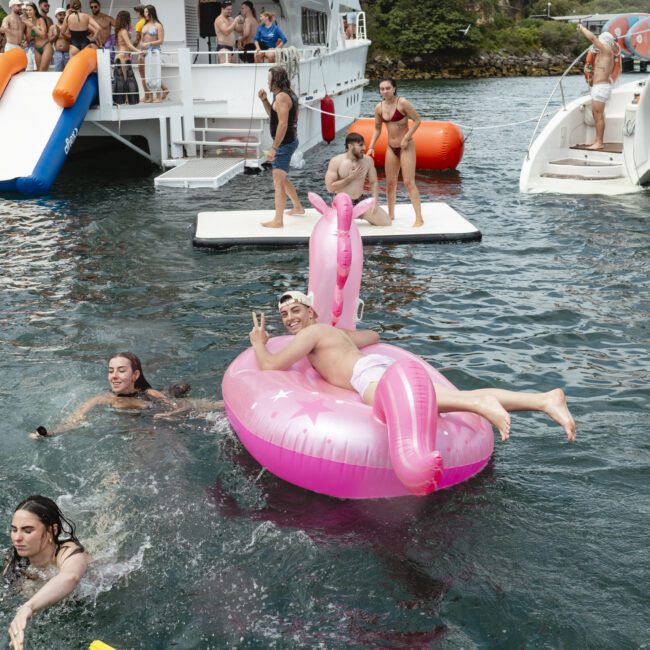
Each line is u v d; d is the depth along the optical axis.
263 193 13.48
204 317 7.36
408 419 4.15
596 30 39.03
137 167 16.47
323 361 5.03
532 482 4.62
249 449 4.84
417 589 3.73
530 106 29.55
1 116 14.28
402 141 10.16
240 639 3.44
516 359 6.42
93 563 3.88
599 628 3.47
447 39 52.56
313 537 4.12
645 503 4.39
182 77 16.09
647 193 12.99
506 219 11.44
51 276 8.63
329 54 20.14
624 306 7.62
